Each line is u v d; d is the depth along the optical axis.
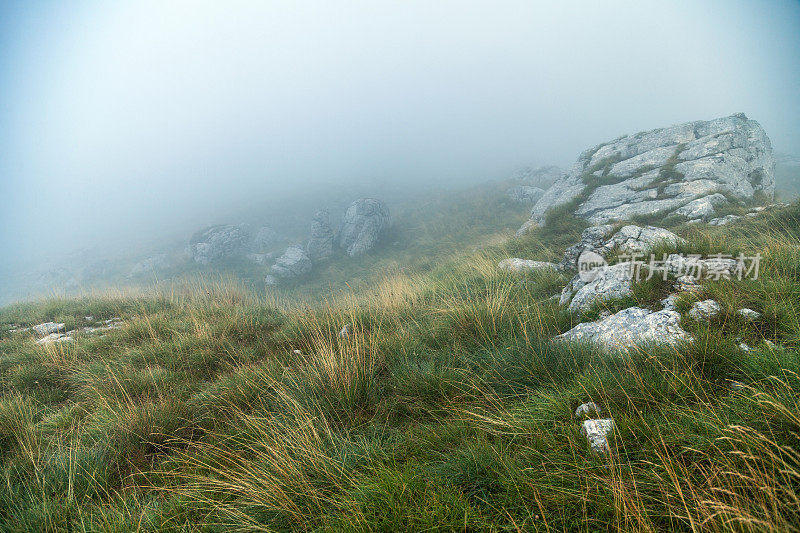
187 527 2.38
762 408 2.02
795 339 2.74
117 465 3.24
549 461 2.12
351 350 4.17
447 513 1.93
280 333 6.12
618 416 2.34
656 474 1.83
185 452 3.29
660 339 3.27
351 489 2.29
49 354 5.76
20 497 2.82
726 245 4.82
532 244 12.34
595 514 1.79
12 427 3.85
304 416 3.21
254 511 2.36
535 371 3.31
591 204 14.21
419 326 5.23
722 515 1.55
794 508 1.51
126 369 4.92
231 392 4.07
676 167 14.11
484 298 6.22
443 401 3.28
